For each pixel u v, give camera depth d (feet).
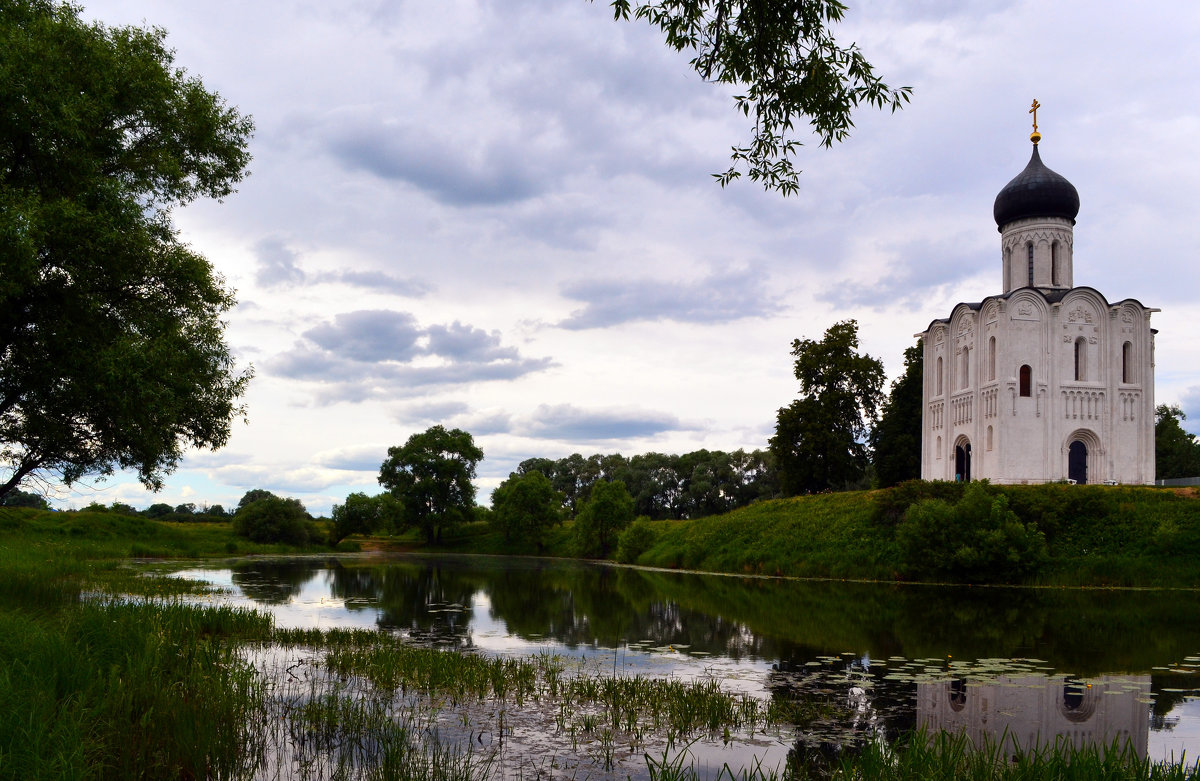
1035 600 111.65
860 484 327.47
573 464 522.06
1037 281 192.24
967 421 193.98
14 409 70.64
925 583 139.23
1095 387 181.37
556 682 51.96
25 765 26.94
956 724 43.96
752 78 36.50
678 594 121.60
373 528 324.19
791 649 69.56
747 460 411.95
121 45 71.97
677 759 36.40
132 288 72.84
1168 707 48.60
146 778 30.71
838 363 219.20
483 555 288.10
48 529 205.87
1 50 59.47
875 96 35.88
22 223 55.67
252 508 276.62
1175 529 136.26
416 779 30.76
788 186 39.68
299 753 35.70
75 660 38.73
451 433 342.23
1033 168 194.39
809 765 35.81
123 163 72.74
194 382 75.46
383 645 64.28
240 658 54.24
